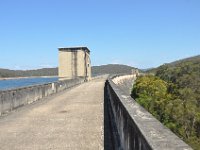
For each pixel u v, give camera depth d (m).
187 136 49.88
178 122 51.66
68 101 23.97
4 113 17.33
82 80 63.31
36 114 16.73
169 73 104.12
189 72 95.94
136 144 4.73
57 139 10.46
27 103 22.62
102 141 10.01
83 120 14.24
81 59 67.00
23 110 18.80
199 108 62.34
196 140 48.88
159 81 64.88
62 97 28.25
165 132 3.98
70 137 10.72
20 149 9.23
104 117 15.03
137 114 5.60
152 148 3.29
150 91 59.50
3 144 9.88
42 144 9.80
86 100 24.34
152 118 5.12
